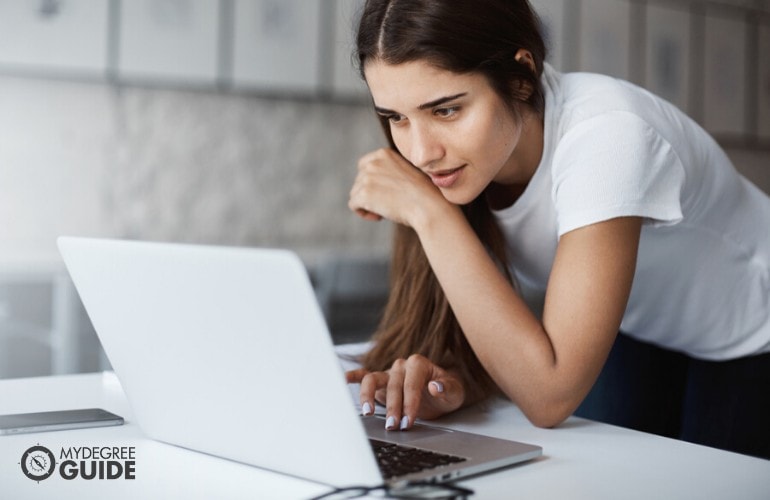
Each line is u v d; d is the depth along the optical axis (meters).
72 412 1.11
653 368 1.65
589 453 0.96
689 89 4.69
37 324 3.20
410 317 1.30
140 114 3.48
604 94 1.16
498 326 1.09
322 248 3.87
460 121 1.06
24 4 3.16
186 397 0.90
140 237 3.51
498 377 1.11
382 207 1.20
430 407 1.13
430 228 1.16
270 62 3.66
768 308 1.44
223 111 3.65
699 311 1.44
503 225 1.33
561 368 1.06
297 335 0.75
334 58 3.82
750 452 1.48
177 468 0.89
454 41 1.02
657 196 1.11
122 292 0.89
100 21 3.29
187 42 3.47
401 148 1.13
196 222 3.62
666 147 1.13
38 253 3.05
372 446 0.93
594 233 1.08
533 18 1.14
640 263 1.36
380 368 1.33
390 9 1.04
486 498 0.79
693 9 4.67
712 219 1.35
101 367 3.05
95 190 3.42
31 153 3.29
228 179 3.69
